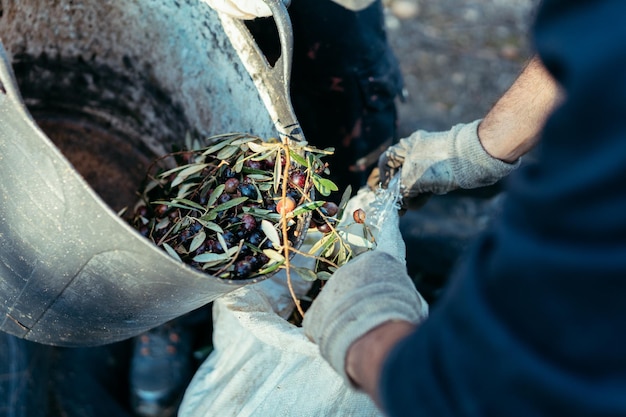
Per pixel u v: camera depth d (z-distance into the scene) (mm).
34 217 1072
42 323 1246
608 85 557
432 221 2287
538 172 617
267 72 1297
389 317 907
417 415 683
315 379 1337
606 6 573
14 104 967
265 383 1361
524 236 614
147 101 1688
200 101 1555
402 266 1039
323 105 1869
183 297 1138
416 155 1450
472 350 646
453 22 3240
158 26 1506
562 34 596
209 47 1428
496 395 634
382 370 756
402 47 3098
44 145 979
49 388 1922
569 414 604
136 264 1060
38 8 1458
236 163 1320
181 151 1557
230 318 1477
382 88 1851
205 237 1267
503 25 3270
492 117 1380
